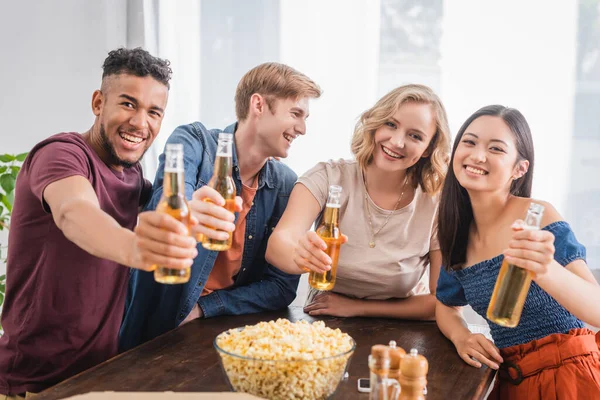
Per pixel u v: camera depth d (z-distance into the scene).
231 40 3.24
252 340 1.26
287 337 1.24
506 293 1.29
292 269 1.81
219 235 1.29
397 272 2.00
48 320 1.65
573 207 2.83
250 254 2.08
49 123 3.15
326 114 3.11
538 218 1.27
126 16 3.31
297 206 1.98
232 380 1.18
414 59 3.00
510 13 2.86
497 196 1.76
